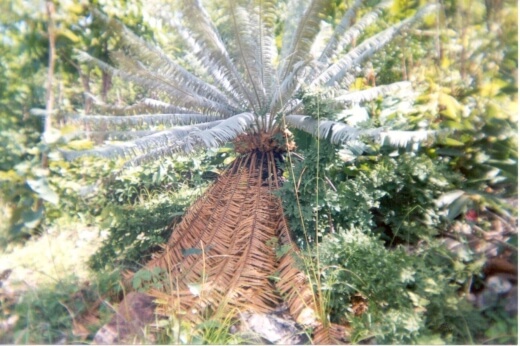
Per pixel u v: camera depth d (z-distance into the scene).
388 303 1.39
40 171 1.99
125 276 1.78
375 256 1.46
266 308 1.56
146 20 2.68
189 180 2.66
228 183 1.97
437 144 1.87
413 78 2.38
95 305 1.62
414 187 1.80
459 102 1.95
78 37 2.58
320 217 1.74
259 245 1.74
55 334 1.50
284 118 1.80
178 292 1.51
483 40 1.93
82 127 2.00
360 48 2.01
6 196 1.96
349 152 1.88
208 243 1.80
